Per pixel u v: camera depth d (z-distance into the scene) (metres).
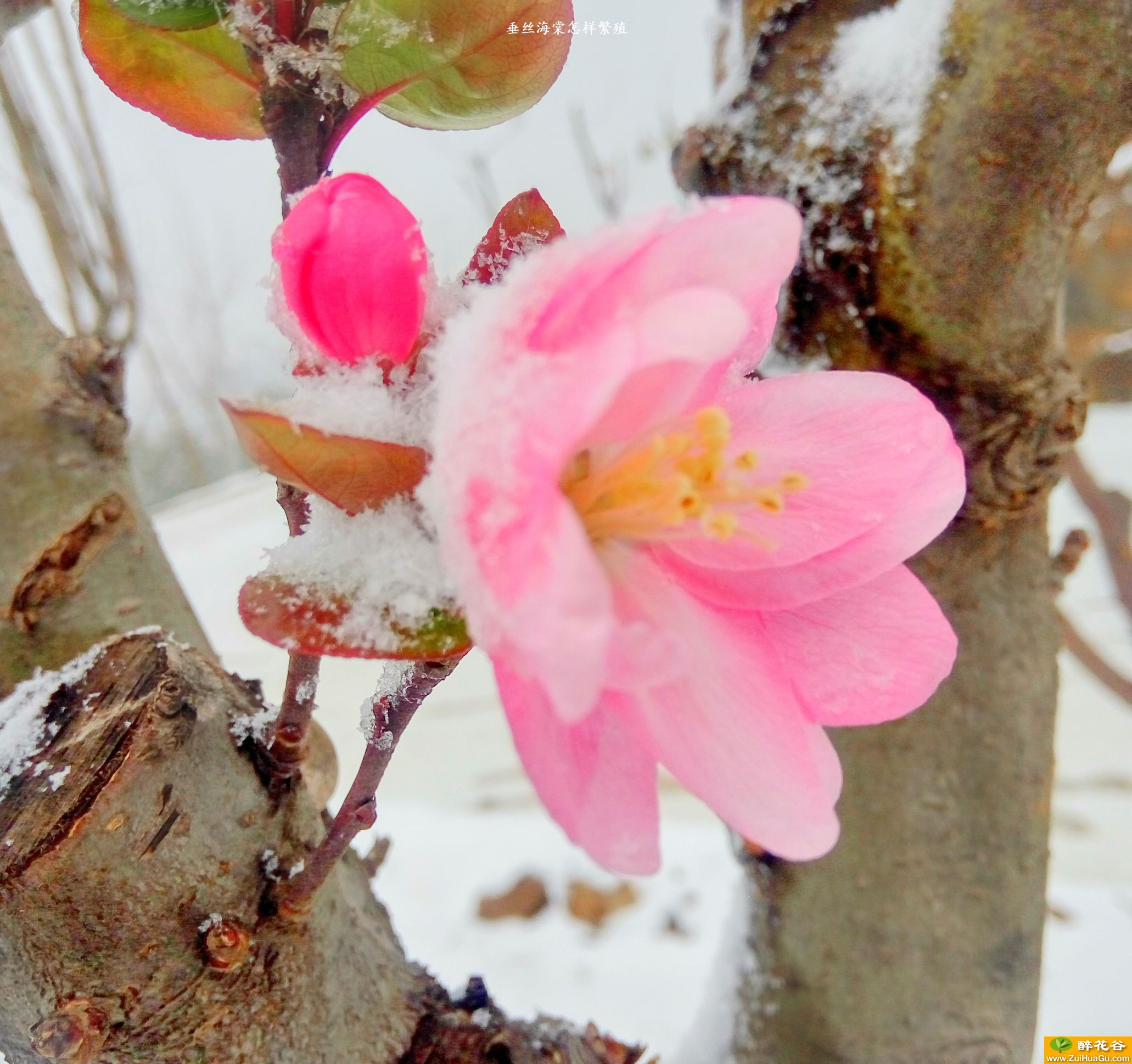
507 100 0.10
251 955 0.10
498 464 0.07
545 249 0.07
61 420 0.11
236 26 0.09
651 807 0.08
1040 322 0.13
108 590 0.11
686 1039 0.18
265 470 0.07
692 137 0.15
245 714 0.10
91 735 0.09
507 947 0.39
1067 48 0.12
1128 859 0.46
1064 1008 0.29
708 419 0.08
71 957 0.09
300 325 0.08
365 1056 0.11
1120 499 0.27
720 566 0.09
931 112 0.12
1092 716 0.61
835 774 0.09
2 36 0.13
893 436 0.09
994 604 0.14
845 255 0.13
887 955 0.15
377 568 0.07
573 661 0.06
